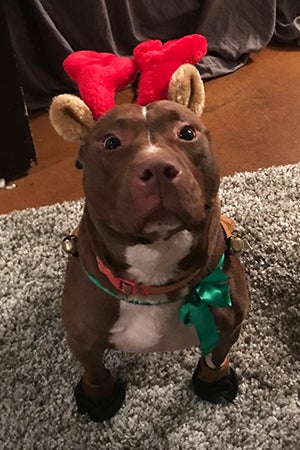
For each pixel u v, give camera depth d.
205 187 0.81
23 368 1.23
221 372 1.15
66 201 1.59
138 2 2.02
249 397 1.17
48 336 1.28
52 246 1.46
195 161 0.79
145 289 0.89
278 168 1.63
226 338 1.04
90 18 1.92
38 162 1.77
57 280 1.39
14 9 1.83
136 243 0.82
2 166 1.68
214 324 0.93
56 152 1.80
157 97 0.91
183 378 1.20
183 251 0.85
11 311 1.33
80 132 0.88
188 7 2.08
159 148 0.75
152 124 0.78
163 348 1.04
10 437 1.13
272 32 2.17
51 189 1.69
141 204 0.73
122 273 0.88
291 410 1.14
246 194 1.56
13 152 1.67
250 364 1.22
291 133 1.84
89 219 0.88
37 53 1.94
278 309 1.30
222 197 1.54
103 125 0.80
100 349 1.01
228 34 2.11
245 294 1.01
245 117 1.91
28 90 1.95
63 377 1.21
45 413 1.16
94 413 1.14
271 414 1.14
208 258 0.90
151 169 0.71
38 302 1.34
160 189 0.72
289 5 2.21
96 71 0.90
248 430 1.12
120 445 1.11
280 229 1.45
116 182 0.77
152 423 1.14
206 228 0.86
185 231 0.82
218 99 1.99
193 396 1.17
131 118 0.78
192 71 0.90
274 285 1.34
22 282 1.38
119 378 1.21
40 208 1.55
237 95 2.01
